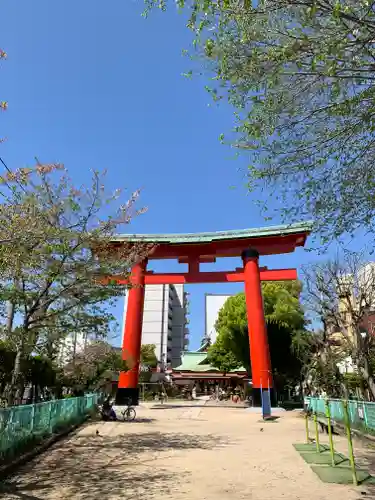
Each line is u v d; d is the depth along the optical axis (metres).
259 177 8.44
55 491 7.93
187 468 10.19
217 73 7.40
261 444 14.46
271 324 33.97
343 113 7.23
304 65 6.72
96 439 15.29
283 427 19.88
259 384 27.30
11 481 8.68
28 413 11.78
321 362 24.38
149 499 7.37
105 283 13.93
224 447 13.80
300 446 13.71
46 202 12.41
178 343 87.94
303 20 6.20
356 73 6.66
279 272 30.16
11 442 10.30
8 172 9.80
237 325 36.47
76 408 19.80
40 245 10.78
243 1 6.12
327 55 6.08
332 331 24.03
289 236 29.33
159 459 11.45
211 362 49.97
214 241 30.41
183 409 31.56
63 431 15.85
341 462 10.76
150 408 31.91
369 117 7.09
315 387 27.41
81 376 25.66
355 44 6.02
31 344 13.93
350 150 7.95
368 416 15.52
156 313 82.81
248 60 6.88
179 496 7.55
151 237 30.69
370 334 19.59
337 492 7.73
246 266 29.81
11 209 10.58
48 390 25.41
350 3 5.80
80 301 13.54
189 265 31.25
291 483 8.53
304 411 26.16
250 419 23.84
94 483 8.57
